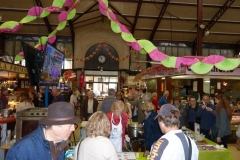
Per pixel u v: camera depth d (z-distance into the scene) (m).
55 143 1.45
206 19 14.05
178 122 1.78
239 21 14.09
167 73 7.43
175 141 1.65
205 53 16.81
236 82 10.84
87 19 15.30
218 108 4.17
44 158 1.36
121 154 2.90
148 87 11.28
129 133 3.75
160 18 14.02
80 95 12.38
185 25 14.81
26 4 12.72
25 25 14.76
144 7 13.52
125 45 16.14
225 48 16.89
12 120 3.92
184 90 11.88
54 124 1.36
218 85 10.73
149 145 3.14
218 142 4.07
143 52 3.61
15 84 12.12
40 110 2.70
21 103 5.28
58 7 3.42
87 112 6.55
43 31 15.41
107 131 1.93
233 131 6.80
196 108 5.44
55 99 6.55
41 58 3.35
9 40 15.72
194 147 1.71
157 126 3.11
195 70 3.57
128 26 15.45
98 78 16.08
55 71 3.75
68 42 16.25
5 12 13.25
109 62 16.28
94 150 1.80
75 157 1.91
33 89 11.35
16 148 1.33
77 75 15.67
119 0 13.07
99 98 14.84
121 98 7.08
